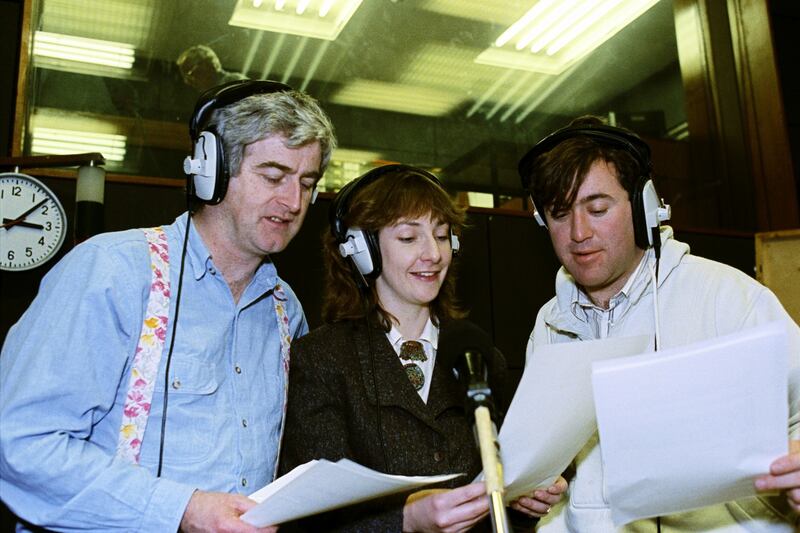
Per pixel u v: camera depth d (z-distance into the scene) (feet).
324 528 4.21
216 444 4.20
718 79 13.01
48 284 4.17
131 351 4.15
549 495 4.46
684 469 3.38
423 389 4.69
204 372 4.29
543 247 9.77
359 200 4.77
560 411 3.65
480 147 11.55
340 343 4.67
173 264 4.44
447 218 4.82
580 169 4.61
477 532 4.54
